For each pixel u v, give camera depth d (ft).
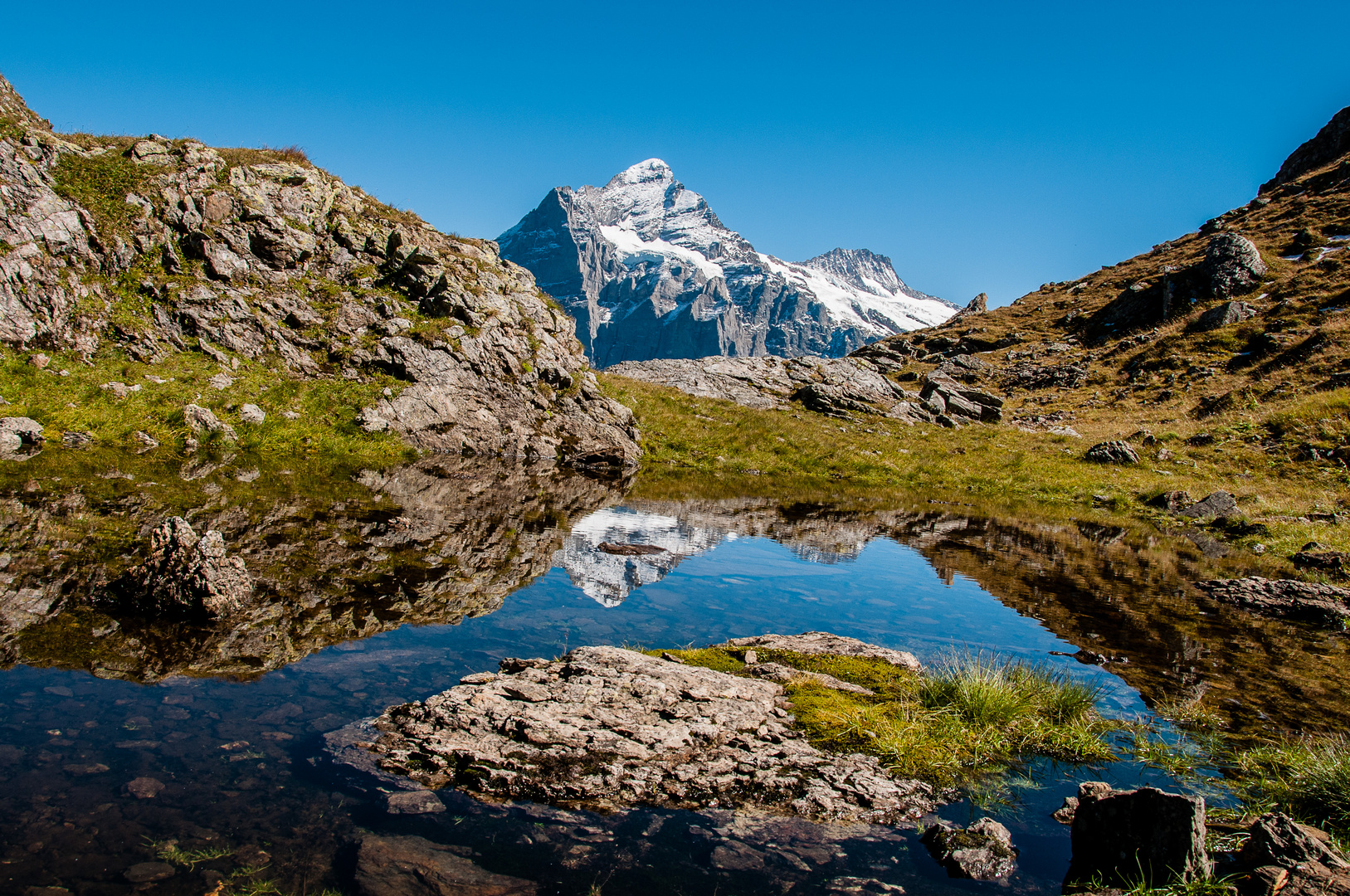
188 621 26.76
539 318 118.73
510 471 81.10
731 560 46.29
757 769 19.58
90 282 79.97
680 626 31.86
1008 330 275.39
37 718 18.78
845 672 27.20
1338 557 54.80
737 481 95.66
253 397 79.00
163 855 13.87
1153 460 126.21
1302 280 201.87
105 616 26.30
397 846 14.92
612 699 22.36
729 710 22.47
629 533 51.75
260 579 32.17
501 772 18.28
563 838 15.98
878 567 47.37
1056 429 156.87
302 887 13.30
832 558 49.34
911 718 23.31
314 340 90.53
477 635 27.81
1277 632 36.24
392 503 53.93
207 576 27.14
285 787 16.83
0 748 17.17
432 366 93.50
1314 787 18.54
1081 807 16.67
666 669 24.77
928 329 323.37
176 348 81.66
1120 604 40.78
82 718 19.06
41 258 76.43
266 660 24.00
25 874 12.95
